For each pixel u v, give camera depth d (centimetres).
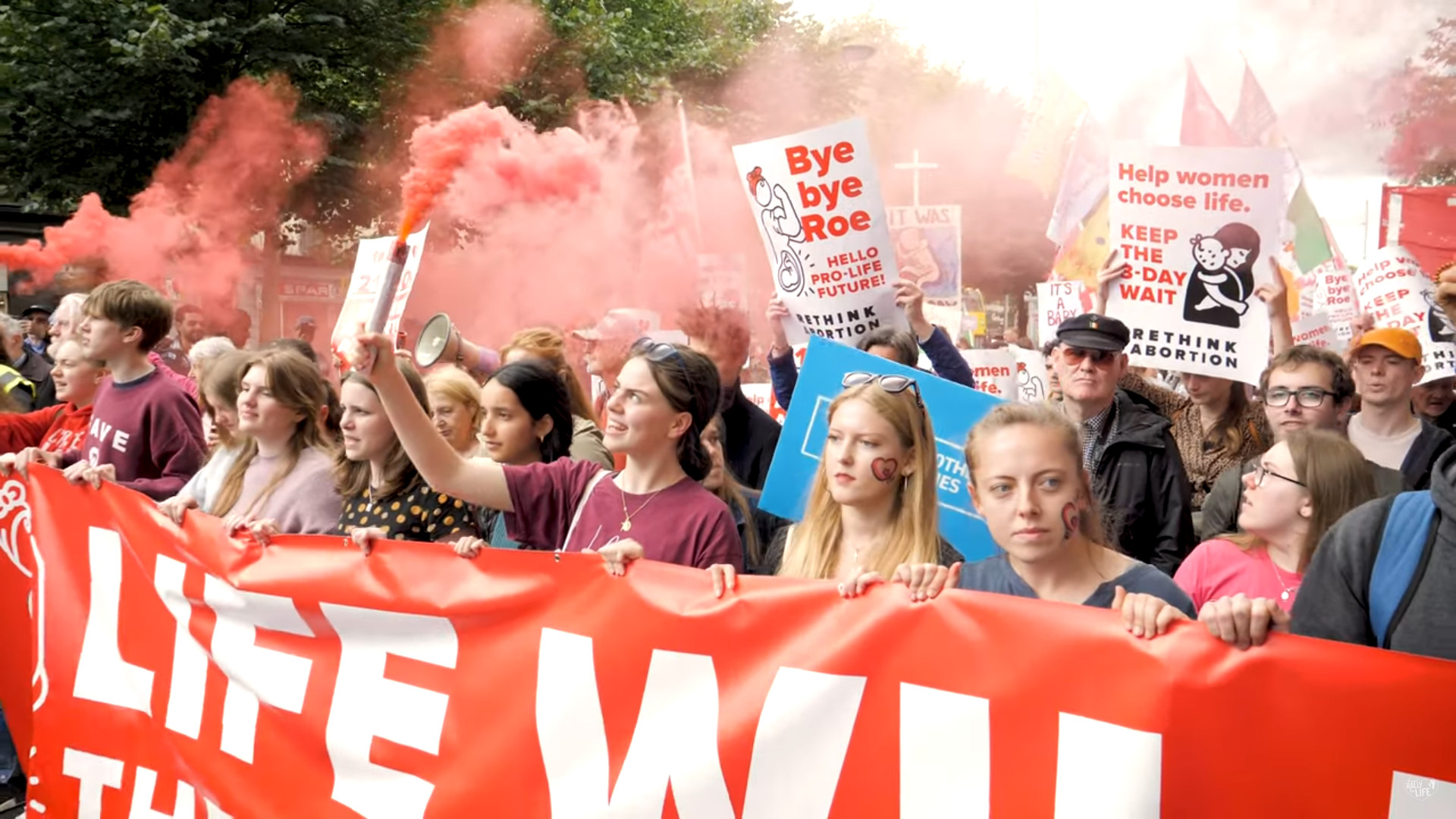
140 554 378
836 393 360
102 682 386
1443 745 200
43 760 399
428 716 312
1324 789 208
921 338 532
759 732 263
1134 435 421
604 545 327
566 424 425
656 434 334
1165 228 514
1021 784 234
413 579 317
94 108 1672
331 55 1894
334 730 327
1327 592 232
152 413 494
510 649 301
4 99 1652
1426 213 967
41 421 582
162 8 1617
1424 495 225
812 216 535
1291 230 898
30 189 1709
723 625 271
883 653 251
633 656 282
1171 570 406
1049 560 267
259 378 417
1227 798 215
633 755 279
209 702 356
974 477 271
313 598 333
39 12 1631
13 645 423
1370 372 442
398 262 314
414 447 331
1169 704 219
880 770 250
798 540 321
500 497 346
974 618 241
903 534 302
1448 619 215
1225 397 511
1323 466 300
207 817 355
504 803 297
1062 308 866
